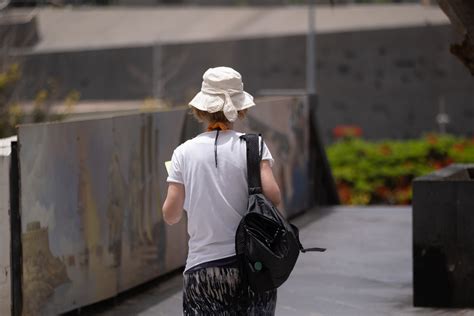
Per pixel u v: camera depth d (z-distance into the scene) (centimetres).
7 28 4416
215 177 941
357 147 3456
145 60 5512
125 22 6284
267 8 6125
